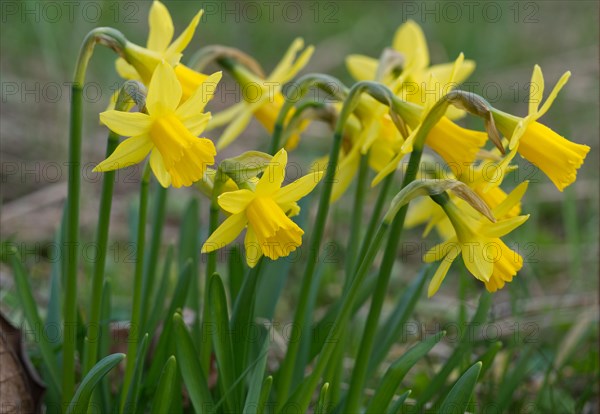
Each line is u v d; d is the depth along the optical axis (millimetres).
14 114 6621
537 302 4668
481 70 8469
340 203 6117
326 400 2893
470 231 2477
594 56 8008
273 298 3396
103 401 2965
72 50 6867
